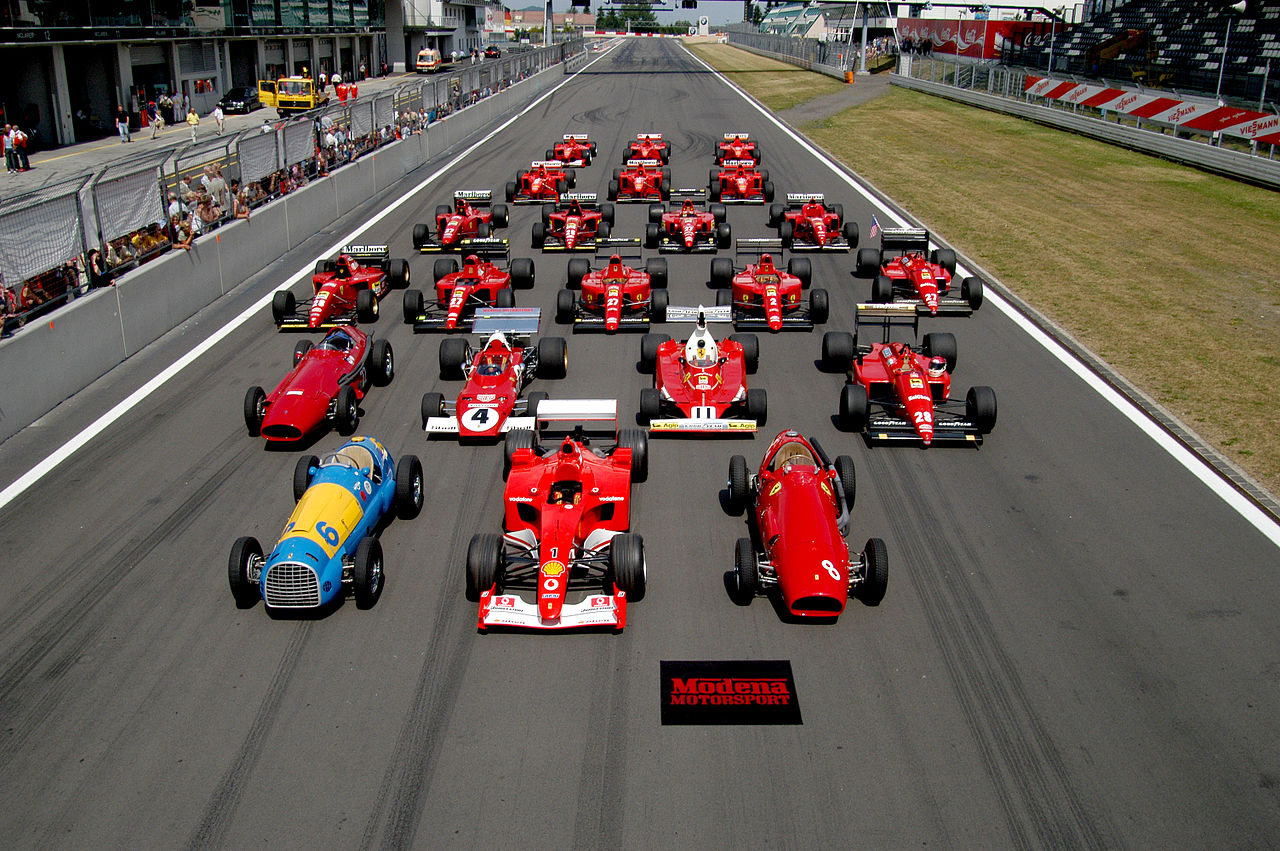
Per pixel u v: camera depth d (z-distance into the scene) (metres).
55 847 7.09
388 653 9.17
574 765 7.76
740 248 25.16
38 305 15.12
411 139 36.44
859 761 7.79
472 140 44.28
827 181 33.66
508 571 10.27
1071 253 24.14
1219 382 15.80
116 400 15.41
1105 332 18.34
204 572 10.59
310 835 7.13
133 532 11.41
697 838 7.05
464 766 7.77
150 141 49.22
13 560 10.84
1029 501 11.95
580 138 38.19
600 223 26.86
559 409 12.58
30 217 14.94
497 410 13.52
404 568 10.57
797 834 7.09
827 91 64.06
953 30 75.00
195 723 8.30
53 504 12.09
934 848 6.97
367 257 20.77
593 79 76.38
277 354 17.48
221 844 7.08
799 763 7.77
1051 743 7.97
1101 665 8.91
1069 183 32.97
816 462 11.11
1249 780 7.58
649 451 13.52
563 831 7.12
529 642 9.33
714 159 38.19
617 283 18.66
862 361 14.93
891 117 50.38
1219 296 20.59
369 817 7.29
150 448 13.66
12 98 46.38
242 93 61.75
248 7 66.88
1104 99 42.97
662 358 14.84
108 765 7.85
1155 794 7.45
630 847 6.98
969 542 11.01
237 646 9.32
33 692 8.71
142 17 54.84
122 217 17.77
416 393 15.64
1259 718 8.24
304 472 11.11
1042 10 66.75
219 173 21.97
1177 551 10.80
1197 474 12.64
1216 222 27.31
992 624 9.52
